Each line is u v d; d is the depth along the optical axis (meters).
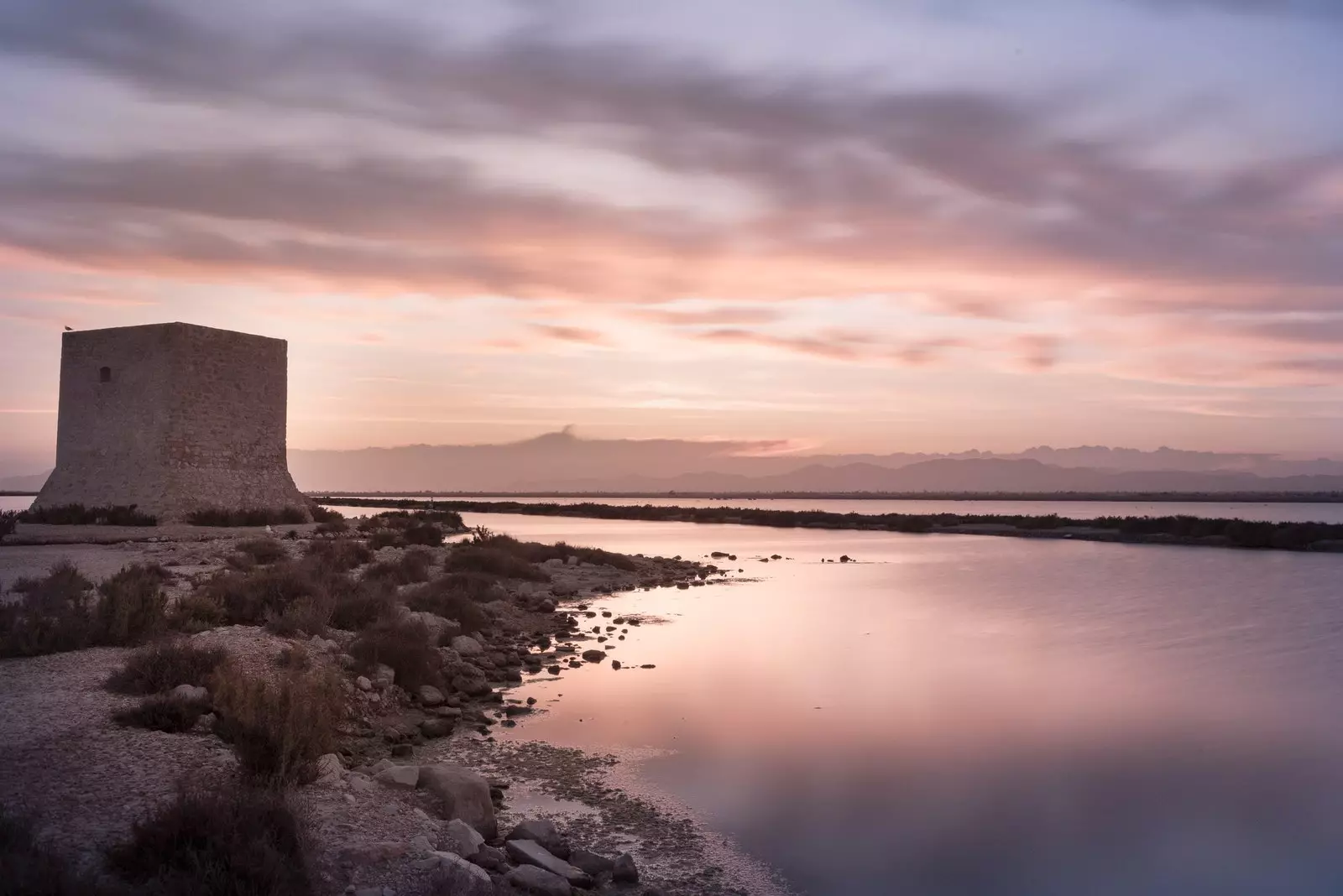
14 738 9.60
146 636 14.80
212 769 8.99
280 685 11.76
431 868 7.48
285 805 7.84
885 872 8.74
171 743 9.72
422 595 21.75
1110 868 8.92
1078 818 10.26
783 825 9.95
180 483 40.84
